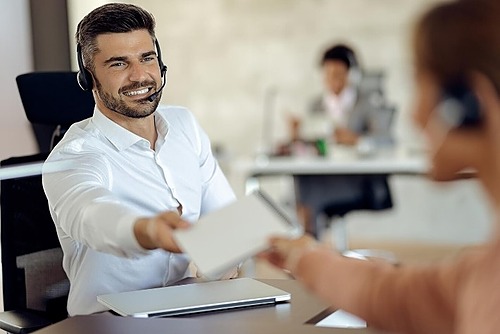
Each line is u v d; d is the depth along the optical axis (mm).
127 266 2416
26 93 2781
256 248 1383
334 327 1715
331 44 7098
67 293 2568
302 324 1743
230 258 1396
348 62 5934
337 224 5898
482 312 985
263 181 7168
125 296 2049
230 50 7406
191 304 1931
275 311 1918
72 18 4844
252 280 2189
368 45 6984
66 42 4793
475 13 985
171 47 7566
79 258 2445
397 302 1131
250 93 7383
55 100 2779
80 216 2059
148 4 7555
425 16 1024
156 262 2451
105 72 2438
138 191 2494
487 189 1022
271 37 7285
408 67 1056
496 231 1016
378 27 6945
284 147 5770
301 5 7168
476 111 988
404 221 6961
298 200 5641
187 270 2559
